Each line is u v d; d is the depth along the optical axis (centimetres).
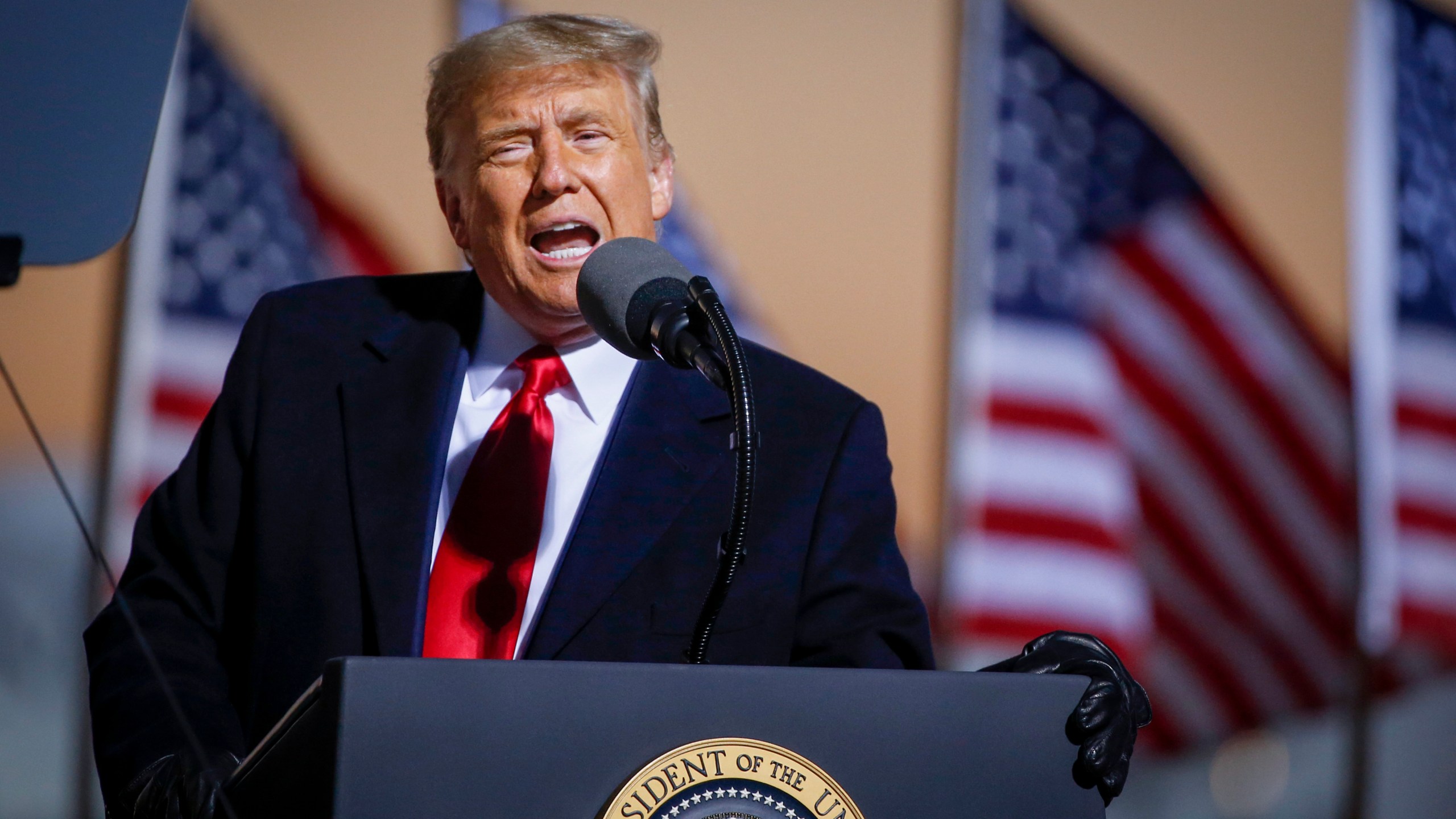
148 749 371
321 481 453
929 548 1638
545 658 417
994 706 301
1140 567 1633
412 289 520
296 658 430
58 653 1332
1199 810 1720
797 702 284
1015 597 1588
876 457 487
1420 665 1734
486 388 488
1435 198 1858
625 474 454
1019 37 1733
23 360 1374
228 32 1506
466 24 1530
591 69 475
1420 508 1734
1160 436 1652
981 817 294
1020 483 1612
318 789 256
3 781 1309
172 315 1421
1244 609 1659
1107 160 1708
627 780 267
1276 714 1666
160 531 465
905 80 1714
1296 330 1702
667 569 439
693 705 277
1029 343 1652
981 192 1686
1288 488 1669
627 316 368
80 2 361
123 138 355
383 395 471
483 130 470
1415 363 1803
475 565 442
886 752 289
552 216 461
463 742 260
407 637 420
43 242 345
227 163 1475
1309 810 1712
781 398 489
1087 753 303
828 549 458
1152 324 1667
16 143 349
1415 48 1894
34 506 1355
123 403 1390
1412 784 1731
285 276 1471
